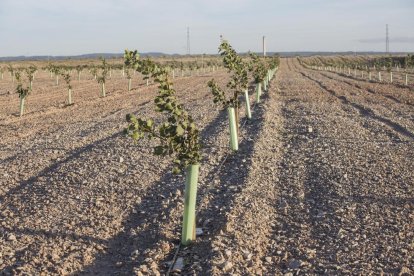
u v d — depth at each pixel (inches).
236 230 333.1
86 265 293.3
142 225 350.9
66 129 779.4
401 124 753.6
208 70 3403.1
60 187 444.1
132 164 520.4
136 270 279.4
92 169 502.0
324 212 370.3
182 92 1489.9
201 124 783.7
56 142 660.7
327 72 2856.8
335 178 458.0
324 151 572.1
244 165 515.2
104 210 384.2
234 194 413.4
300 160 534.0
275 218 366.0
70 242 323.3
